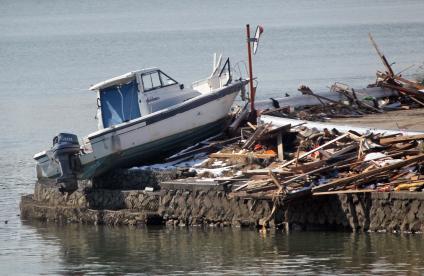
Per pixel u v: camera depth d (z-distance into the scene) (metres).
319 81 199.38
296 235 89.50
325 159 93.94
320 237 88.25
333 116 120.06
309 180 91.00
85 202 102.12
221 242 89.69
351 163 93.19
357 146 96.38
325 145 97.44
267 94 179.88
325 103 125.62
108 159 103.31
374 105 126.75
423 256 81.44
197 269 82.50
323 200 89.75
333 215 89.50
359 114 122.31
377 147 95.31
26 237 96.75
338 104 124.38
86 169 102.94
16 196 115.50
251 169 97.75
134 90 108.12
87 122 167.75
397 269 79.00
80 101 197.50
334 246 85.56
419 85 133.25
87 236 95.88
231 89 110.81
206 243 89.81
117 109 108.69
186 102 107.62
